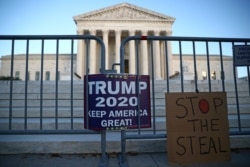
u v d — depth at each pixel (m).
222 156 3.02
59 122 4.16
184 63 41.59
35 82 6.86
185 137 3.01
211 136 3.06
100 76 2.89
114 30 44.38
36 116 4.84
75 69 40.78
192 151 2.97
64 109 4.98
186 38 3.47
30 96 5.91
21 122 4.14
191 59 42.03
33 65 42.78
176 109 3.07
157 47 38.88
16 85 6.46
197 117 3.09
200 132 3.05
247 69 3.54
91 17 44.56
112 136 3.79
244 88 7.87
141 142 3.49
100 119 2.84
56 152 3.41
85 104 3.01
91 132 3.15
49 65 43.16
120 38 44.59
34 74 42.50
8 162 2.99
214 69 25.03
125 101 2.92
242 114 5.34
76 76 23.48
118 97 2.90
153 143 3.52
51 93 5.85
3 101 5.75
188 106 3.10
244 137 3.69
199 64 40.25
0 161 3.03
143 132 4.02
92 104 2.88
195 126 3.06
